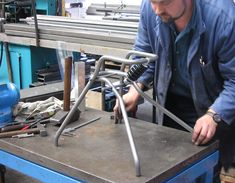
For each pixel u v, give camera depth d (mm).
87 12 3934
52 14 3180
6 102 1428
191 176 1178
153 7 1282
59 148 1209
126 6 3682
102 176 1021
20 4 2943
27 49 2777
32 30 2602
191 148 1228
